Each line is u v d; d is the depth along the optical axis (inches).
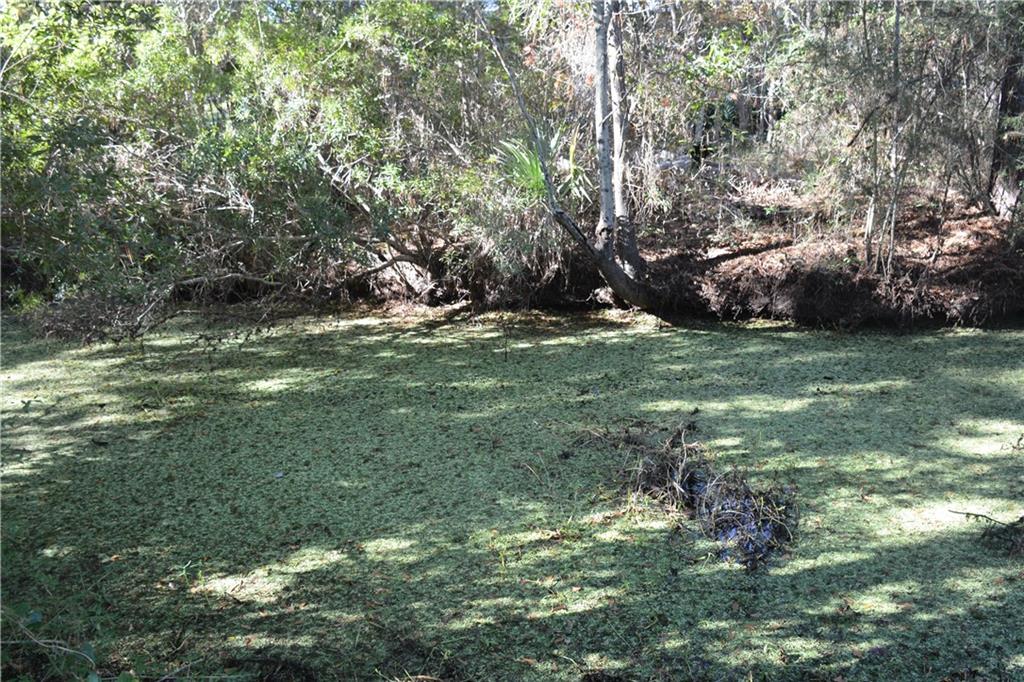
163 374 203.3
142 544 127.3
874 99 214.7
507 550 122.4
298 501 138.9
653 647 101.0
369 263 241.1
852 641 100.3
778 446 151.3
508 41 248.4
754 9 273.1
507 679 96.5
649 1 246.8
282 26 242.4
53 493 144.5
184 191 207.8
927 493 133.3
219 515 135.3
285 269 222.7
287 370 203.3
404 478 145.6
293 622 108.0
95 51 214.7
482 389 185.5
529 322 233.9
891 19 220.4
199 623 108.3
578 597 111.1
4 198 131.3
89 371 207.5
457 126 238.2
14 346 228.4
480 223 223.1
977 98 221.5
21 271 225.3
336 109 221.1
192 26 268.8
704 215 254.7
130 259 202.8
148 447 162.2
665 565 117.7
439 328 232.1
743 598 109.7
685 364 194.9
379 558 121.6
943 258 223.1
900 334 210.1
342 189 230.7
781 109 282.8
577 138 236.2
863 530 123.7
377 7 230.2
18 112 154.0
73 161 150.1
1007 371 182.5
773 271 223.3
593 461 148.9
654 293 227.5
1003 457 143.9
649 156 241.4
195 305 252.2
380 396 183.9
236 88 229.0
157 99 225.3
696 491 136.7
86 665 96.3
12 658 101.6
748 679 94.7
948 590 109.0
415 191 231.5
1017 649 97.4
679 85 255.4
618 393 179.5
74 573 119.8
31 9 197.9
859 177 222.2
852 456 146.6
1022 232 218.7
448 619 107.7
